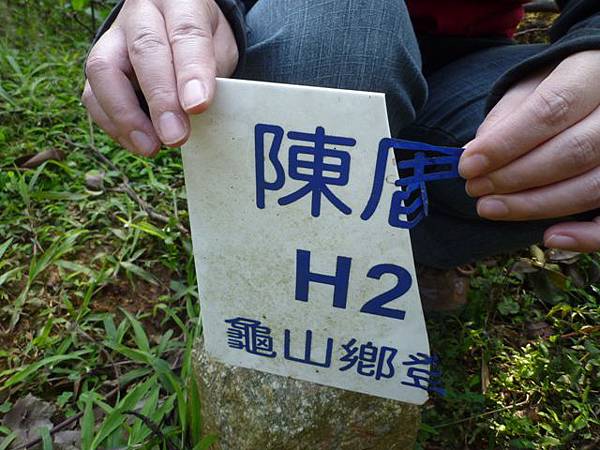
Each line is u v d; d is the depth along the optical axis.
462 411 1.23
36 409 1.20
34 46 2.66
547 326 1.48
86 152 1.97
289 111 0.66
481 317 1.48
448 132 1.24
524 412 1.26
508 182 0.68
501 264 1.65
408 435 1.03
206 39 0.68
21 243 1.61
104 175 1.82
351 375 0.85
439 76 1.37
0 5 2.83
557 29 1.01
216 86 0.67
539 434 1.19
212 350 0.91
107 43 0.75
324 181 0.69
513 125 0.65
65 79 2.32
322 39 0.91
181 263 1.58
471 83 1.26
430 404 1.27
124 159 1.92
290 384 0.97
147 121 0.73
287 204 0.73
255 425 0.97
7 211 1.65
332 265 0.75
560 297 1.53
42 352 1.33
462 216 1.25
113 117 0.74
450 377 1.30
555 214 0.72
